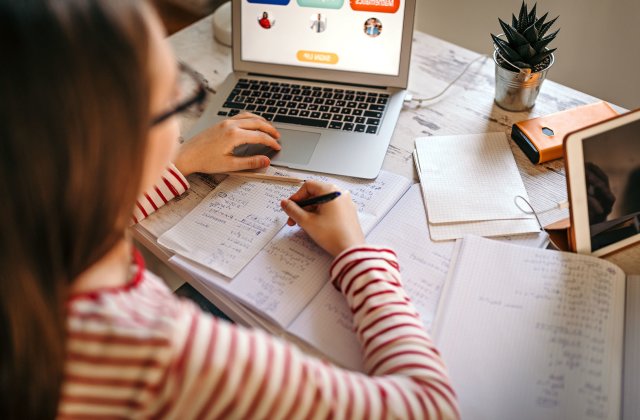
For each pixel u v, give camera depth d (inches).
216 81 43.3
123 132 15.9
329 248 28.9
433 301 28.0
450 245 30.6
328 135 37.4
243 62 42.3
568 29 55.8
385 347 23.9
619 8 51.8
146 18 16.4
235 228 32.0
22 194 15.1
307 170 35.3
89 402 17.8
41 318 16.6
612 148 27.0
